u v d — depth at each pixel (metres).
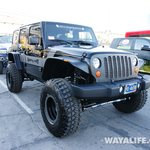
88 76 2.53
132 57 2.79
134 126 3.01
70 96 2.29
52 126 2.51
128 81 2.56
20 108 3.68
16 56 4.41
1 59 7.45
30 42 3.11
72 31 3.69
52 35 3.37
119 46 7.16
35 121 3.08
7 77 4.81
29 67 3.98
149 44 6.18
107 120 3.23
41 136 2.60
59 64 3.03
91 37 4.04
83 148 2.33
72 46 3.09
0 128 2.80
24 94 4.66
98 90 2.24
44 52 3.18
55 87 2.38
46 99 2.63
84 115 3.44
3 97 4.38
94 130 2.83
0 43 8.84
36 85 5.64
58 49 2.87
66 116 2.23
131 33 8.34
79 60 2.41
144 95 3.17
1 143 2.39
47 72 3.05
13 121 3.06
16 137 2.55
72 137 2.60
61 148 2.32
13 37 5.32
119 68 2.58
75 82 2.69
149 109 3.81
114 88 2.27
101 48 2.95
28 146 2.34
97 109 3.78
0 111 3.49
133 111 3.38
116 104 3.64
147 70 6.16
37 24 3.52
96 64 2.35
